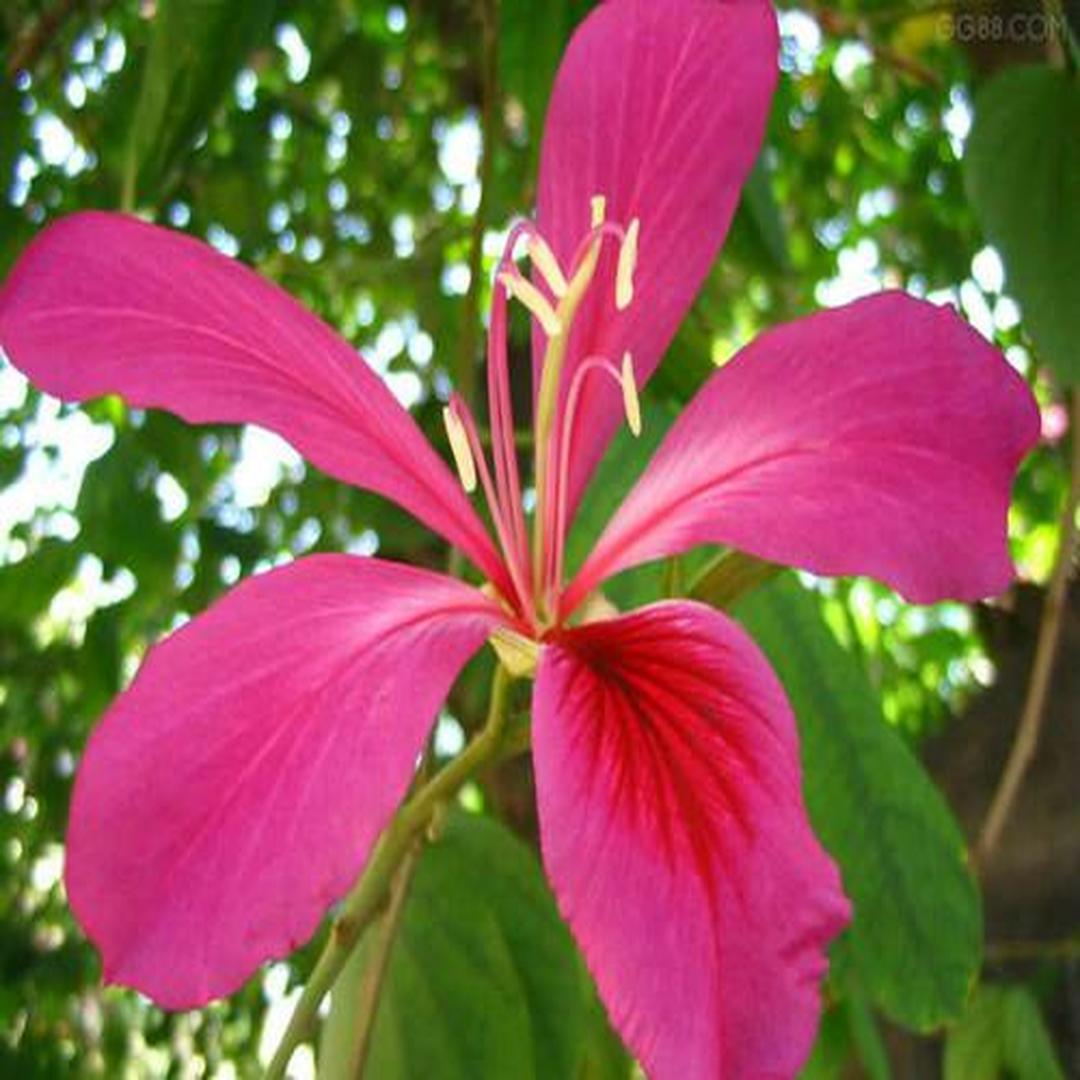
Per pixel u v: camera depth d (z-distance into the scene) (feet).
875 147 2.26
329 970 0.63
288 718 0.55
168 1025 1.94
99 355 0.62
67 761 1.86
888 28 1.54
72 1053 1.98
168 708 0.54
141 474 1.56
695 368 0.92
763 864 0.51
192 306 0.64
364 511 1.11
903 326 0.63
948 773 1.57
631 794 0.53
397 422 0.68
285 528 1.90
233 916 0.52
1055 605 0.99
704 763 0.53
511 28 0.97
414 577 0.62
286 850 0.53
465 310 0.99
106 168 1.54
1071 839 1.49
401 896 0.75
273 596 0.58
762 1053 0.49
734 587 0.66
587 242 0.67
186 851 0.52
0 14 1.47
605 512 0.79
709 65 0.69
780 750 0.53
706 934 0.50
